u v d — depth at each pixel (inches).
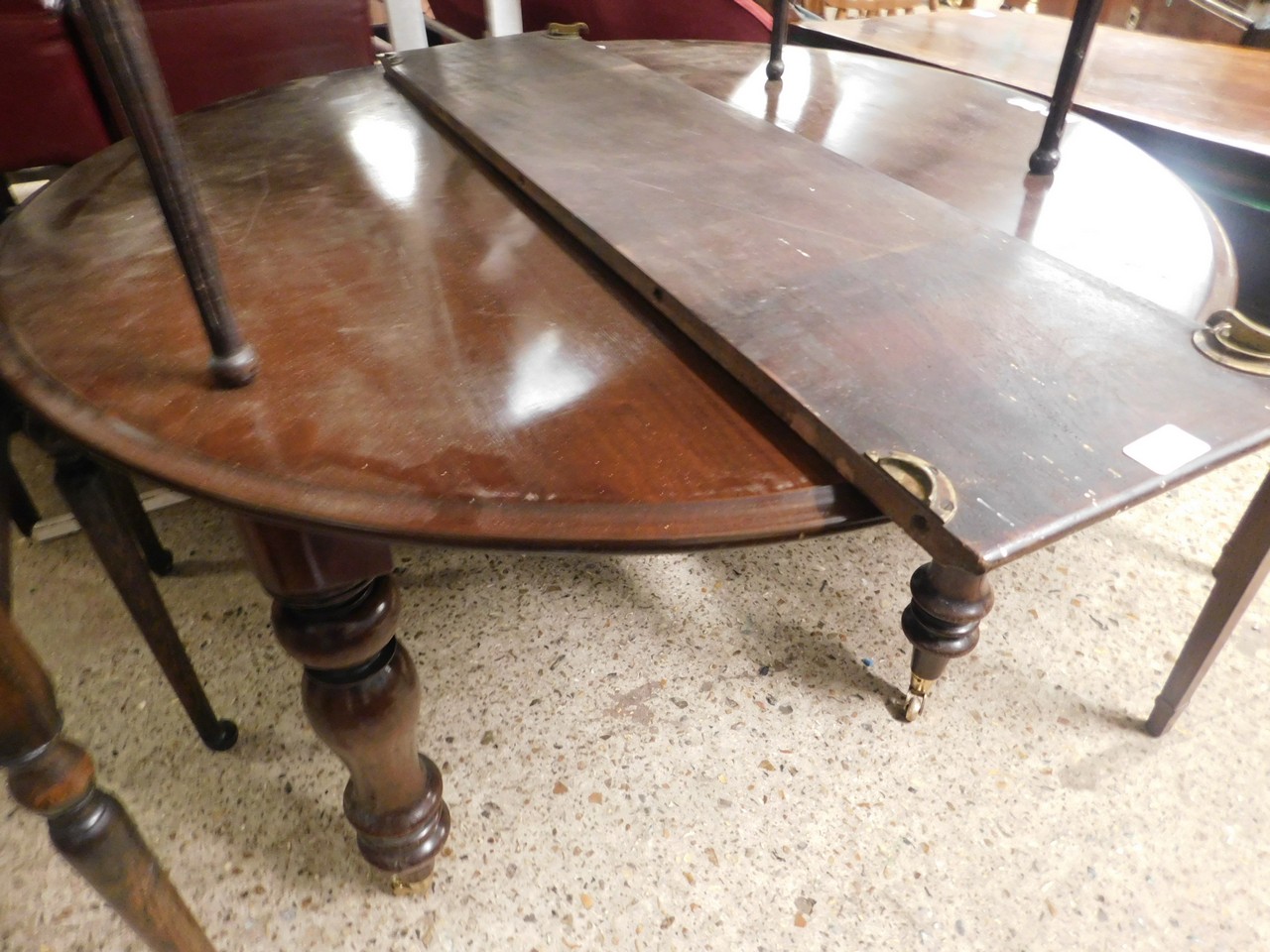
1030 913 32.5
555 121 36.2
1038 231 31.2
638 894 32.9
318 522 18.5
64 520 48.0
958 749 38.3
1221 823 35.5
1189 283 27.9
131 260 27.4
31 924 31.5
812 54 56.2
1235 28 103.6
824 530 18.9
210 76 54.4
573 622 44.0
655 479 19.4
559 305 25.4
